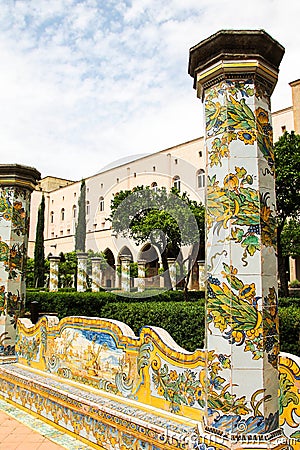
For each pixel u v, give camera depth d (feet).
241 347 9.16
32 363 17.93
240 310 9.23
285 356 9.55
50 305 35.32
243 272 9.34
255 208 9.56
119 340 13.48
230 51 9.86
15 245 19.49
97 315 33.55
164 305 23.39
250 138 9.77
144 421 11.01
